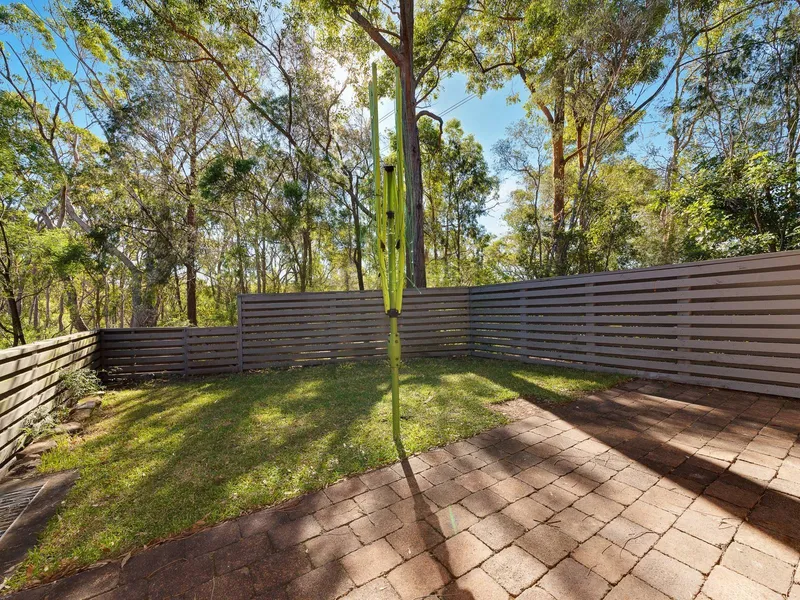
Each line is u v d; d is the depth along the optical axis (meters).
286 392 4.45
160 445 2.95
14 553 1.71
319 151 11.16
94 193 13.20
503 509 1.88
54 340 3.75
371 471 2.37
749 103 8.63
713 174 6.55
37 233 8.93
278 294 6.11
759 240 5.72
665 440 2.64
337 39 11.07
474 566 1.49
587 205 9.98
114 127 11.10
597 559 1.50
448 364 5.89
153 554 1.66
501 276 12.34
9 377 2.83
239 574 1.50
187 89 12.05
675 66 9.16
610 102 9.77
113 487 2.28
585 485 2.08
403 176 2.62
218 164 9.51
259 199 10.29
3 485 2.38
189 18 9.77
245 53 11.24
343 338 6.28
